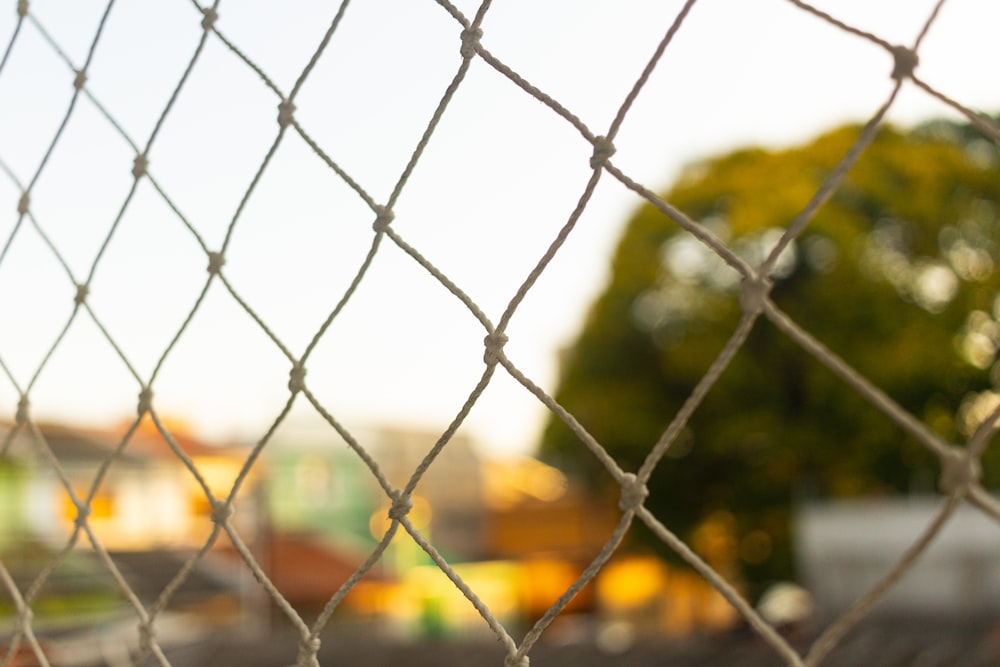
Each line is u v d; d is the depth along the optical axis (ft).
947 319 35.27
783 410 36.88
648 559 46.37
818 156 38.60
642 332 40.57
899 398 35.14
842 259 35.53
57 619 14.51
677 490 39.73
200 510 34.32
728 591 1.89
